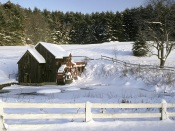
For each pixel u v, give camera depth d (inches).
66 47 2972.4
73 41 4571.9
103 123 445.1
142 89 1348.4
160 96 943.0
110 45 2903.5
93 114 447.2
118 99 738.2
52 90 1300.4
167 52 1697.8
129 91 1199.6
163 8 1668.3
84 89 1348.4
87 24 4675.2
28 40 4062.5
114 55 2349.9
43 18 4680.1
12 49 3002.0
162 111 476.1
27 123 439.2
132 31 4042.8
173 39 1750.7
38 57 1861.5
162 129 415.5
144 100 729.0
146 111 581.3
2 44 3683.6
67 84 1760.6
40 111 538.6
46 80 1894.7
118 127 425.1
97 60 2089.1
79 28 4660.4
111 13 4648.1
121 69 1798.7
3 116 404.2
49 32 4367.6
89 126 426.9
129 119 506.9
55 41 4340.6
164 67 1700.3
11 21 3885.3
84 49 2684.5
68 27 4598.9
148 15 1806.1
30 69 1859.0
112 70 1828.2
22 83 1827.0
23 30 4069.9
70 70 1824.6
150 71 1627.7
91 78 1868.8
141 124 447.8
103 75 1834.4
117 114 457.7
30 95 1077.1
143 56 2289.6
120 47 2714.1
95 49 2652.6
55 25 4633.4
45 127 416.5
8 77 1968.5
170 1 1659.7
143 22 1766.7
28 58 1862.7
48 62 1900.8
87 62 2043.6
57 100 716.0
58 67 1891.0
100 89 1320.1
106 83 1701.5
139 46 2288.4
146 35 1769.2
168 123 455.5
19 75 1879.9
